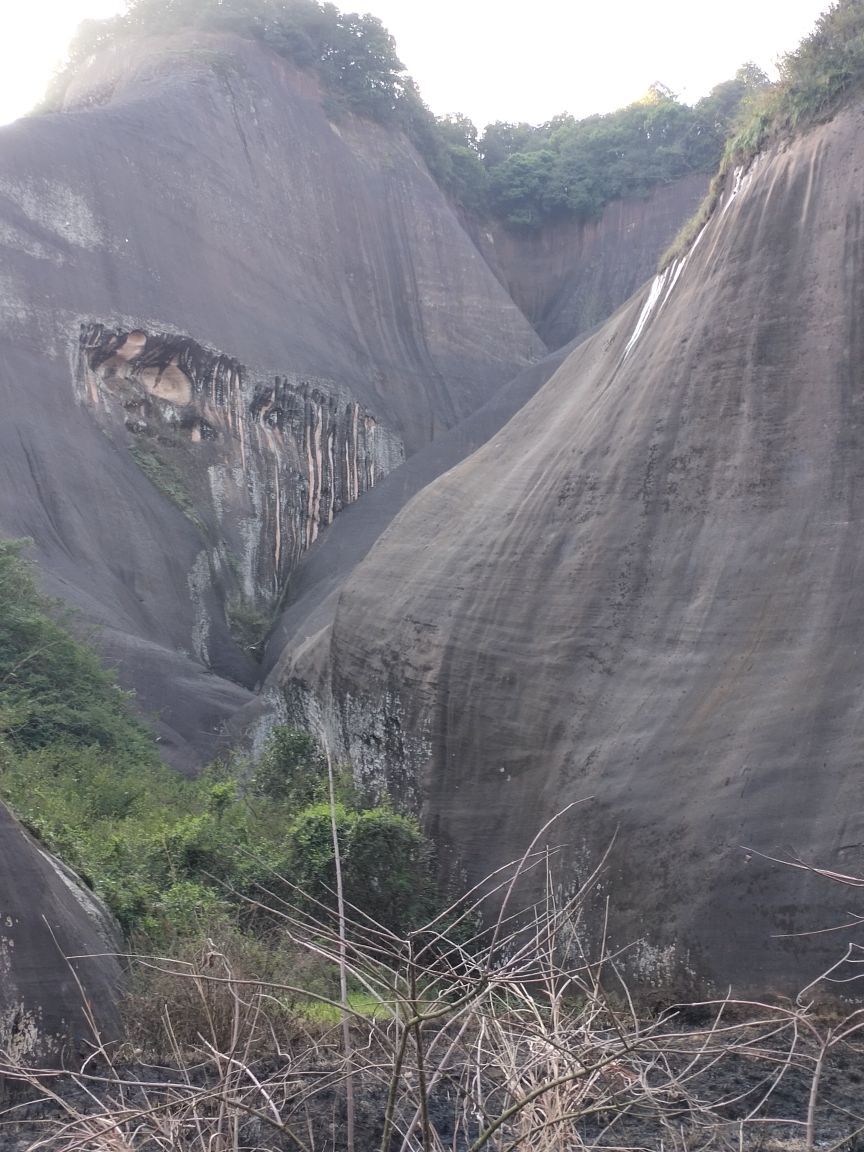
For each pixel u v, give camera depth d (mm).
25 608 20016
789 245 12086
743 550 10883
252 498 38281
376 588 16234
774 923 8570
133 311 36781
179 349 37438
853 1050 6762
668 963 9141
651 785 10211
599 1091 4379
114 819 13453
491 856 12008
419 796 13484
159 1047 6902
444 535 15852
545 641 12477
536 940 4879
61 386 34094
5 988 6738
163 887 10430
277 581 38344
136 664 24844
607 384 14586
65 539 30672
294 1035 6262
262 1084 4312
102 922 8602
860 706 9031
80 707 18672
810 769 9023
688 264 13906
